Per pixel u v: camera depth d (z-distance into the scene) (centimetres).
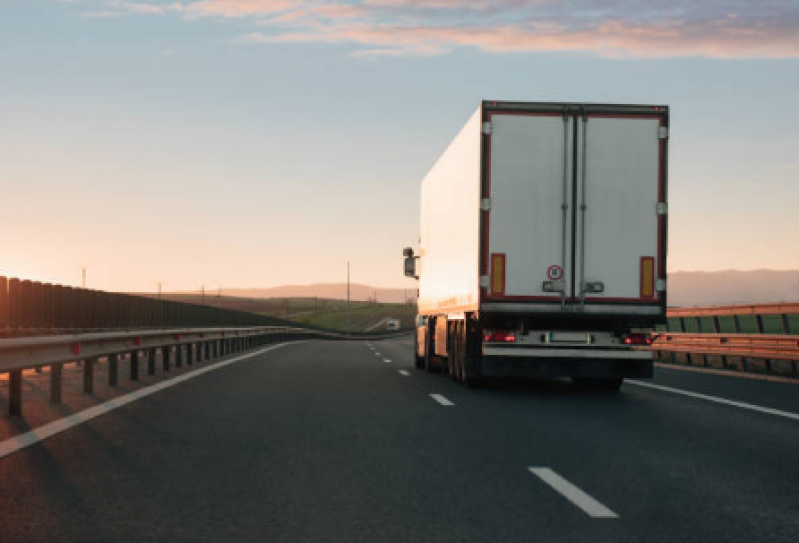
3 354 978
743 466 776
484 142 1425
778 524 566
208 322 3541
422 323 2219
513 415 1144
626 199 1430
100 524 550
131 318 2534
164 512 583
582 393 1494
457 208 1678
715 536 536
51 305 1948
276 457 794
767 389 1584
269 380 1645
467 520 570
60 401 1179
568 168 1428
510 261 1421
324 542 515
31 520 557
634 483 696
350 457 799
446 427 1011
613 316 1426
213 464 756
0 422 989
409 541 519
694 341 2197
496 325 1482
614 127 1434
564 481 700
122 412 1101
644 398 1408
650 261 1429
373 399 1320
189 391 1393
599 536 533
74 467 733
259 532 536
